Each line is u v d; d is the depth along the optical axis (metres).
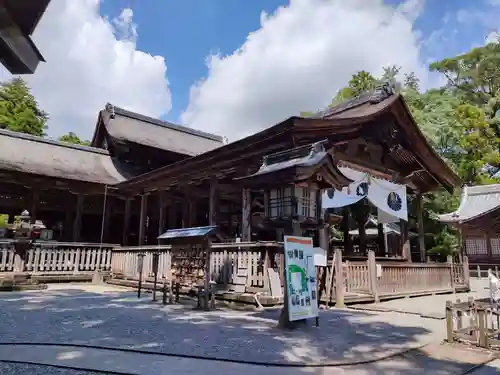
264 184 6.25
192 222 17.56
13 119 31.08
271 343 5.05
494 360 4.77
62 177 16.33
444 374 4.05
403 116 12.74
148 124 23.02
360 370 4.05
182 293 9.74
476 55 34.47
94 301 9.08
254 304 7.96
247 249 8.73
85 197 19.12
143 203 17.30
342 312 8.23
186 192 17.47
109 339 5.09
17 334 5.33
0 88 32.84
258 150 11.05
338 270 9.14
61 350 4.50
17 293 10.59
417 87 32.34
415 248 24.08
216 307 8.28
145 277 12.06
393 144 13.32
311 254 6.52
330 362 4.25
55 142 19.20
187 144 23.19
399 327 6.58
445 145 26.20
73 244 14.11
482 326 5.30
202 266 8.23
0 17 2.36
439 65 36.53
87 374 3.66
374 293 10.16
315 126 9.95
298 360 4.29
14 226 14.68
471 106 28.62
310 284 6.39
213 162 12.73
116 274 13.69
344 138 11.57
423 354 4.86
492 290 7.36
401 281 11.52
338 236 22.14
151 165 21.41
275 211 6.21
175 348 4.67
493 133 28.94
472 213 23.06
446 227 23.09
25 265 12.87
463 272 14.55
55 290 11.55
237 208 19.83
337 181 6.17
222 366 3.99
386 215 15.53
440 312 8.26
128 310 7.71
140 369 3.81
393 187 14.06
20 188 17.59
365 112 12.39
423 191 16.08
